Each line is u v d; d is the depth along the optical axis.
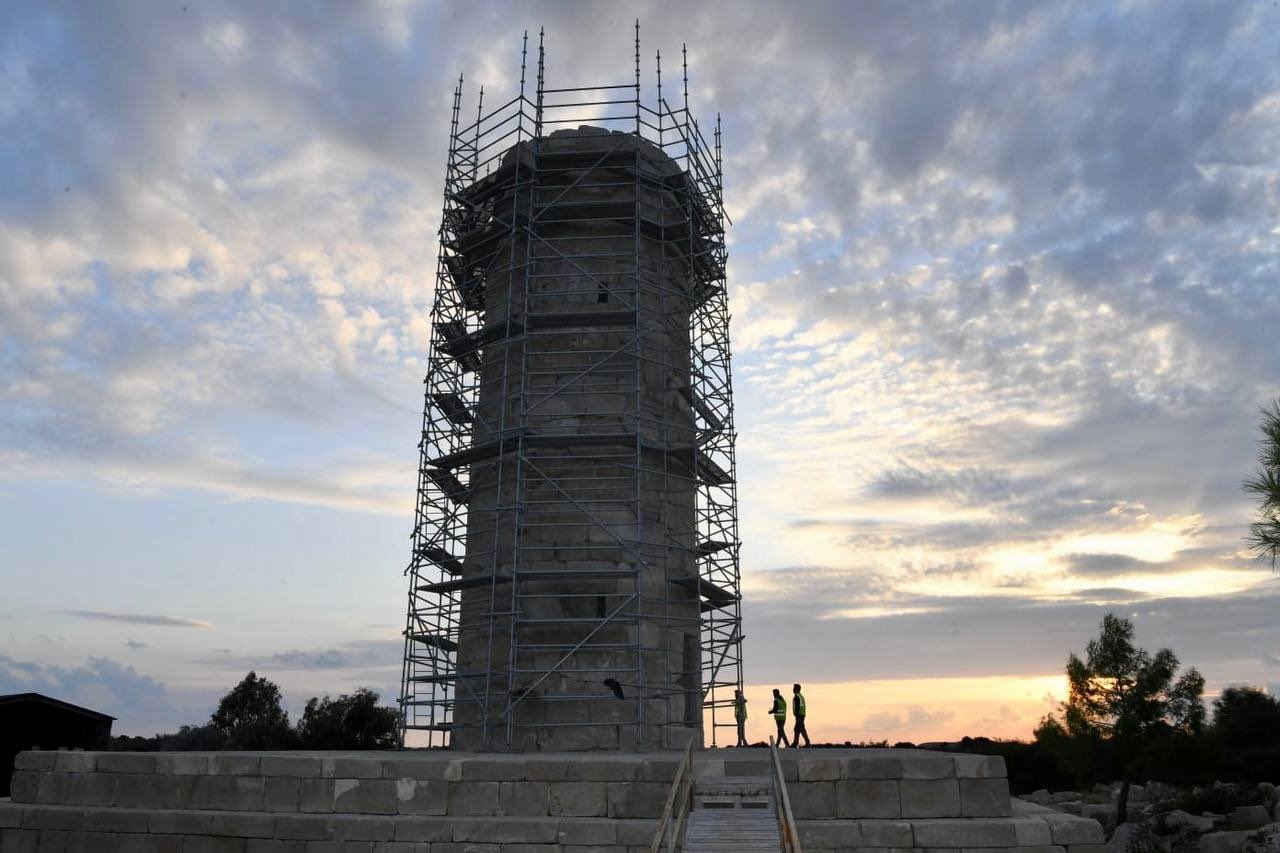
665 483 25.98
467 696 25.66
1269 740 46.09
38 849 18.61
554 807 17.16
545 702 24.42
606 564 25.66
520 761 17.52
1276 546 13.84
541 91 29.66
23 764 19.58
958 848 15.82
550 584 25.58
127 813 18.39
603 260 29.09
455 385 29.73
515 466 26.88
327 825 17.38
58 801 19.23
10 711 27.69
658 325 28.98
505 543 26.30
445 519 27.97
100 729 29.28
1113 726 34.56
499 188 29.75
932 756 17.38
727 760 17.83
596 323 27.59
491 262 30.52
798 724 26.20
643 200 28.92
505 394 26.48
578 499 26.42
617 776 17.16
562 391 27.48
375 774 17.84
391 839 17.08
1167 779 34.81
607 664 24.77
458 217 30.86
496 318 29.48
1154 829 33.19
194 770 18.73
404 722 25.88
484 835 16.77
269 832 17.61
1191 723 33.91
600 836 16.39
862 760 16.72
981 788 16.47
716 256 31.55
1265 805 34.84
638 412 26.16
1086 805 38.19
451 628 27.45
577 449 26.92
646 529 26.55
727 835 14.55
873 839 15.91
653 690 25.03
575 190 29.52
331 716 47.75
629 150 28.88
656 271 29.45
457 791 17.48
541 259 28.75
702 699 27.06
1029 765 49.59
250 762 18.48
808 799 16.62
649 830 16.28
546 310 28.50
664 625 26.14
